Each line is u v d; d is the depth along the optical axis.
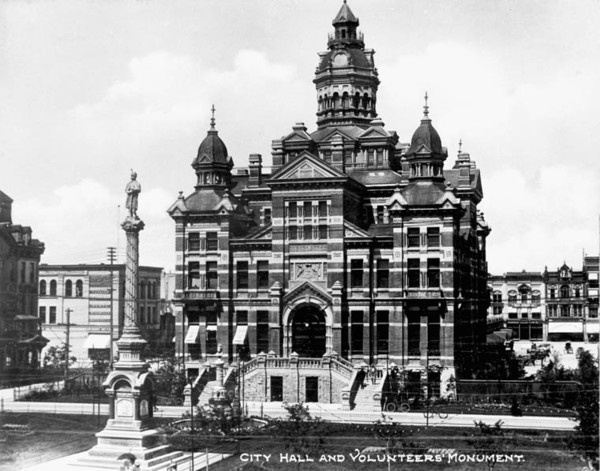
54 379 90.75
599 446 45.59
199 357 82.88
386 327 77.94
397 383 71.81
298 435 53.34
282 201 80.56
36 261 103.38
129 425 51.00
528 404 70.56
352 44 96.31
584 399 48.47
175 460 50.50
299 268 80.19
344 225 78.88
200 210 83.44
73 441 56.25
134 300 52.94
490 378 78.88
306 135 92.06
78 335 108.69
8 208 100.25
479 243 99.88
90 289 108.88
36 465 49.41
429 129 78.94
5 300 95.25
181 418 62.66
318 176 79.06
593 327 114.75
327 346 78.06
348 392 69.12
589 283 115.19
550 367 77.00
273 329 79.50
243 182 96.19
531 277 119.62
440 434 57.09
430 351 75.81
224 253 82.81
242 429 58.38
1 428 60.56
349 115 94.12
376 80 95.62
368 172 88.81
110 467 48.53
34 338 96.56
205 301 82.56
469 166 89.75
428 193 76.75
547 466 47.22
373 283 78.06
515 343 117.56
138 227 53.50
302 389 72.56
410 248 76.81
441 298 75.31
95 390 81.06
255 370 73.69
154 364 93.31
